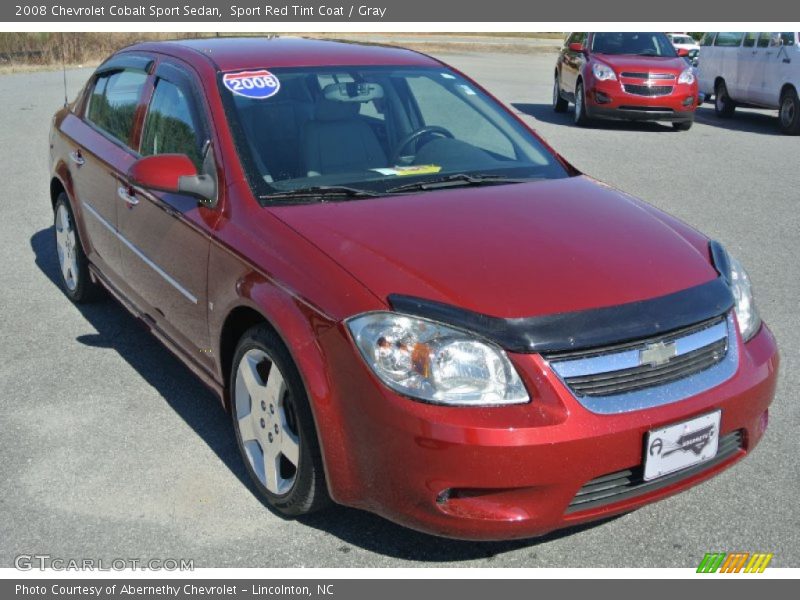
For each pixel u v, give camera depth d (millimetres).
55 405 4422
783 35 14578
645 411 2893
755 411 3223
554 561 3229
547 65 28484
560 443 2758
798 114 13953
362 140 4078
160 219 4121
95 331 5410
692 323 3064
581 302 2961
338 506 3537
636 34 15078
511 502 2830
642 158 11469
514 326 2852
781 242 7434
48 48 24359
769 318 5609
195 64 4316
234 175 3713
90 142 5188
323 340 2986
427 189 3830
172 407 4410
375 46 4953
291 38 5016
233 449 4008
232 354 3729
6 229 7738
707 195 9242
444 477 2771
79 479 3748
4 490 3664
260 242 3391
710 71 17156
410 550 3301
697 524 3430
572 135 13562
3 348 5141
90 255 5375
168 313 4211
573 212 3637
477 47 36312
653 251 3350
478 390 2795
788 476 3750
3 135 12555
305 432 3131
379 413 2832
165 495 3639
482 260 3127
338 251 3176
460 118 4469
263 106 4035
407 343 2832
